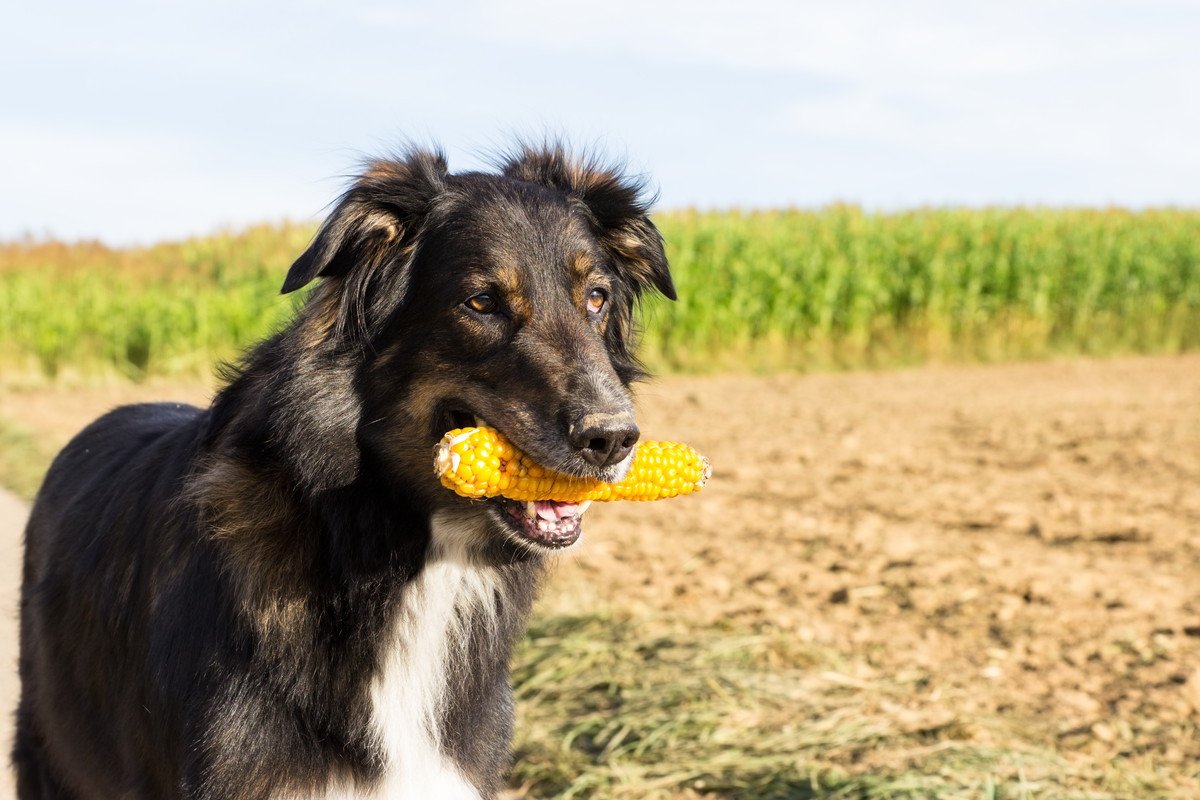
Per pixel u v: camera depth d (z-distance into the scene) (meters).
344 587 3.46
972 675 6.33
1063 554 8.88
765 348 24.92
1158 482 11.92
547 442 3.52
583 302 3.96
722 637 6.79
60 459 4.77
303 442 3.46
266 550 3.37
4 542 9.03
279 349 3.66
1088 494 11.28
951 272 26.09
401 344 3.75
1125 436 14.97
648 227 4.37
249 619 3.32
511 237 3.80
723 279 24.75
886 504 10.82
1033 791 4.89
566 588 7.79
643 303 5.10
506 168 4.42
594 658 6.58
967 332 26.36
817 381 22.52
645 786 5.10
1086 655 6.59
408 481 3.62
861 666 6.48
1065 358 25.92
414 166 3.83
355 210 3.64
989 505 10.76
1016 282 26.72
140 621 3.56
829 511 10.53
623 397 3.62
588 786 5.16
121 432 4.50
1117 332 27.31
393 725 3.50
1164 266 27.78
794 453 13.86
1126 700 5.94
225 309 23.38
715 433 15.57
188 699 3.32
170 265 28.61
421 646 3.61
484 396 3.68
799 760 5.27
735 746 5.46
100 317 22.94
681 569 8.42
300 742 3.36
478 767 3.73
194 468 3.53
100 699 3.82
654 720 5.72
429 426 3.69
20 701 4.52
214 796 3.24
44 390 20.25
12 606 7.48
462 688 3.70
